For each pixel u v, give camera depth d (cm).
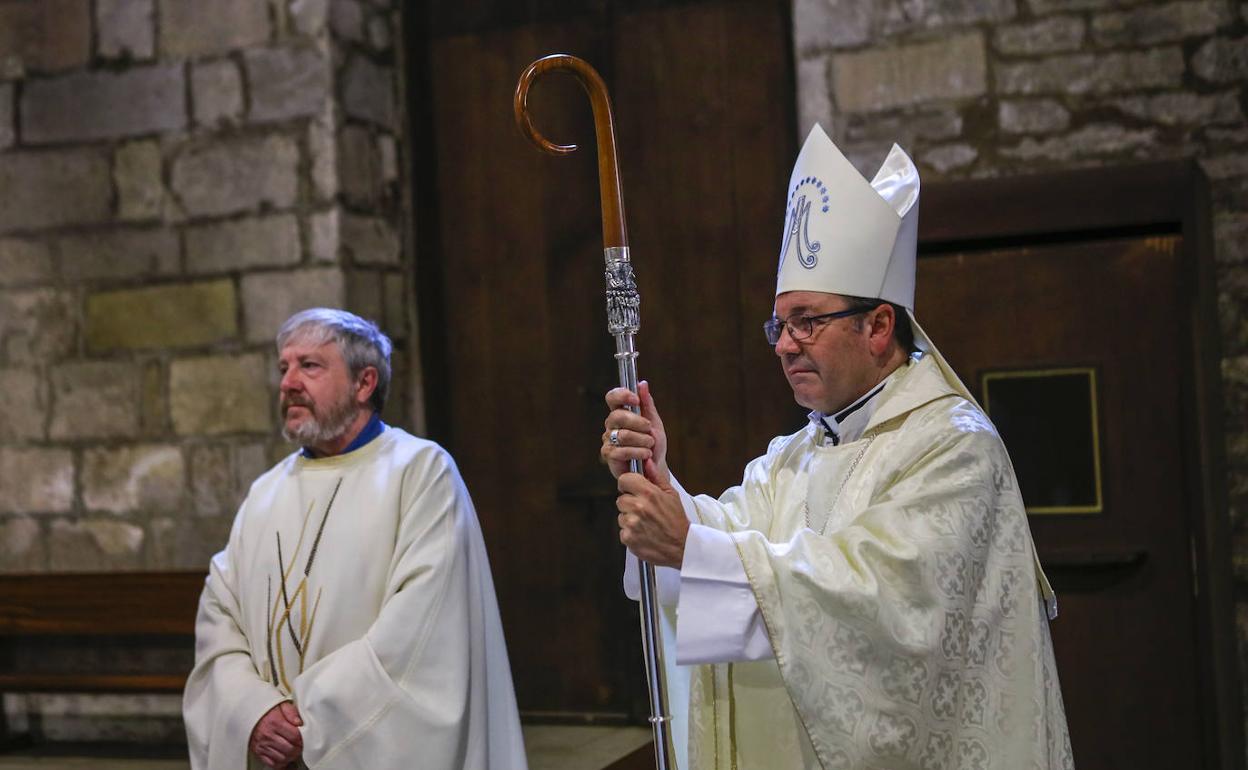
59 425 457
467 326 468
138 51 450
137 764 416
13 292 462
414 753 250
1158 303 355
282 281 434
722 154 437
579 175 455
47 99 459
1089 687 357
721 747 187
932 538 164
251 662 266
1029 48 368
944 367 187
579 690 454
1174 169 352
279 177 434
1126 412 356
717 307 437
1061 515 360
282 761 249
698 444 438
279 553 271
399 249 463
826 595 162
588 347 454
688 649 166
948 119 374
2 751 440
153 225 448
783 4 430
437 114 471
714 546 168
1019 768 164
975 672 166
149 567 446
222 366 440
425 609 258
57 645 457
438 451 281
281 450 433
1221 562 346
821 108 386
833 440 191
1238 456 355
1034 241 368
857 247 183
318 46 430
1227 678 345
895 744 160
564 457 456
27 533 459
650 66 445
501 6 463
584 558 454
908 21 378
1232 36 354
